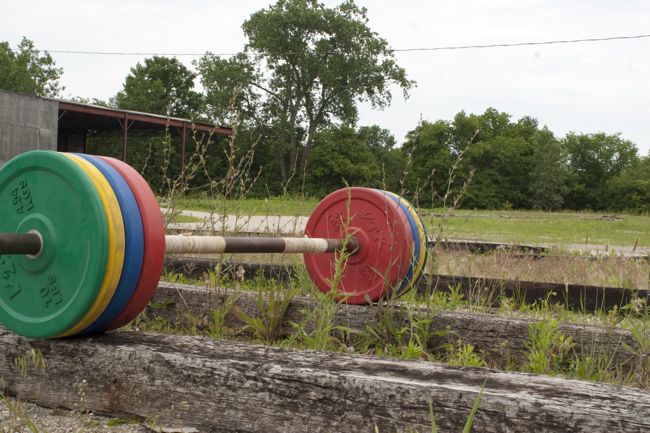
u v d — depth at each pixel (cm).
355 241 488
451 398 238
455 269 856
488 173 10938
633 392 234
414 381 248
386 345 433
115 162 321
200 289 517
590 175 12375
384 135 11869
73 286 303
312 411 262
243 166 602
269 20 8544
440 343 455
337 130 9212
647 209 11825
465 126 10762
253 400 273
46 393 319
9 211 324
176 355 290
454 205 506
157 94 10231
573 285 677
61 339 320
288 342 455
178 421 287
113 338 320
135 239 304
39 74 9875
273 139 9144
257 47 8488
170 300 522
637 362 404
